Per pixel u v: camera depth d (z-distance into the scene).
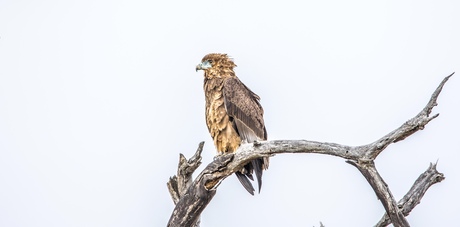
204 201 12.75
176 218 12.95
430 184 12.17
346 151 10.99
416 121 10.17
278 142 12.05
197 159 12.69
